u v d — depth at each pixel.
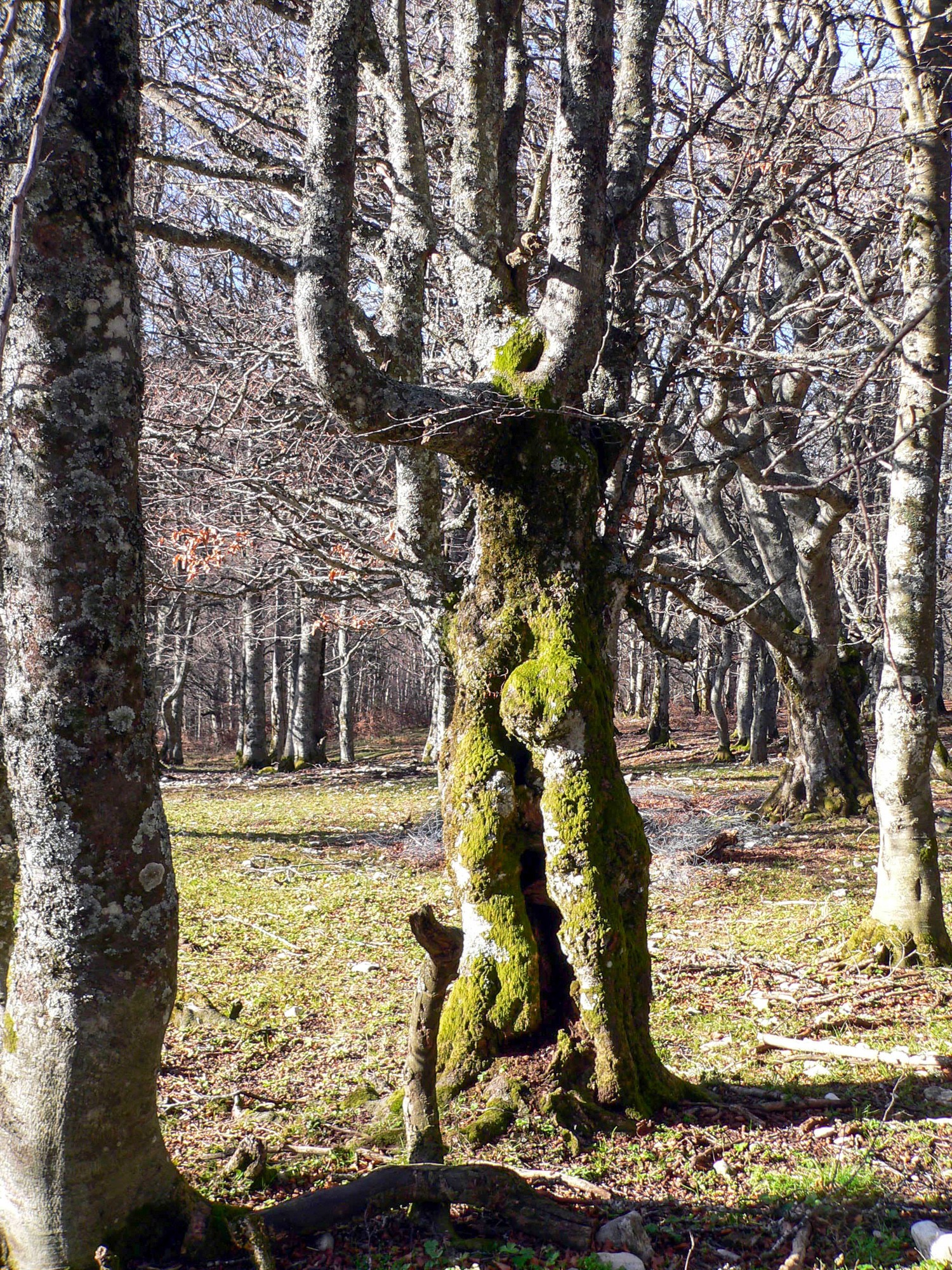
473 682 4.86
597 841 4.51
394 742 36.16
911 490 6.75
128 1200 2.94
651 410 5.41
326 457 9.37
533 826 4.77
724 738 23.56
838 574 14.87
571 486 4.83
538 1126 4.30
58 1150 2.82
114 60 2.79
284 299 10.92
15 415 2.74
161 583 7.77
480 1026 4.57
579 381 4.86
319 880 11.00
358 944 8.27
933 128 5.73
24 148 2.70
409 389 4.56
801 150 6.70
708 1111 4.62
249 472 8.01
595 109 4.77
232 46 10.25
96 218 2.77
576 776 4.53
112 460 2.82
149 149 7.11
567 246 4.79
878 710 7.06
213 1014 6.42
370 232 7.12
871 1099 4.79
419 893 10.27
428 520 6.17
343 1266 3.27
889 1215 3.68
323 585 8.02
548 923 4.78
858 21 7.20
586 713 4.55
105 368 2.79
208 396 9.94
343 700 27.27
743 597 12.64
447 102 9.79
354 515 8.46
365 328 5.74
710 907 9.16
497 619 4.85
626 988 4.54
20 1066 2.84
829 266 7.73
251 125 10.09
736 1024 5.95
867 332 7.34
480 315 5.41
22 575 2.77
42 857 2.81
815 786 13.25
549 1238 3.47
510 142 5.86
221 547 8.04
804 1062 5.31
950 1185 3.90
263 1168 3.99
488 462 4.82
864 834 12.02
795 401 9.22
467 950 4.70
